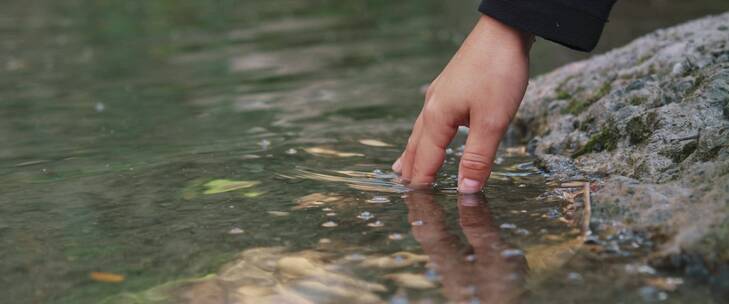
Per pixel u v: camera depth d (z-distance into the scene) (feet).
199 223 4.77
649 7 15.48
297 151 6.67
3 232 4.73
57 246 4.46
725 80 5.61
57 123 8.40
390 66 11.69
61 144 7.30
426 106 5.21
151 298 3.74
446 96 4.96
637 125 5.77
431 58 12.23
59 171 6.25
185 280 3.94
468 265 3.95
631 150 5.63
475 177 5.05
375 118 8.04
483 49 4.80
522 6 4.67
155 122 8.23
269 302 3.69
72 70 12.74
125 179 5.90
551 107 7.26
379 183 5.58
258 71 11.80
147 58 13.89
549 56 11.56
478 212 4.78
